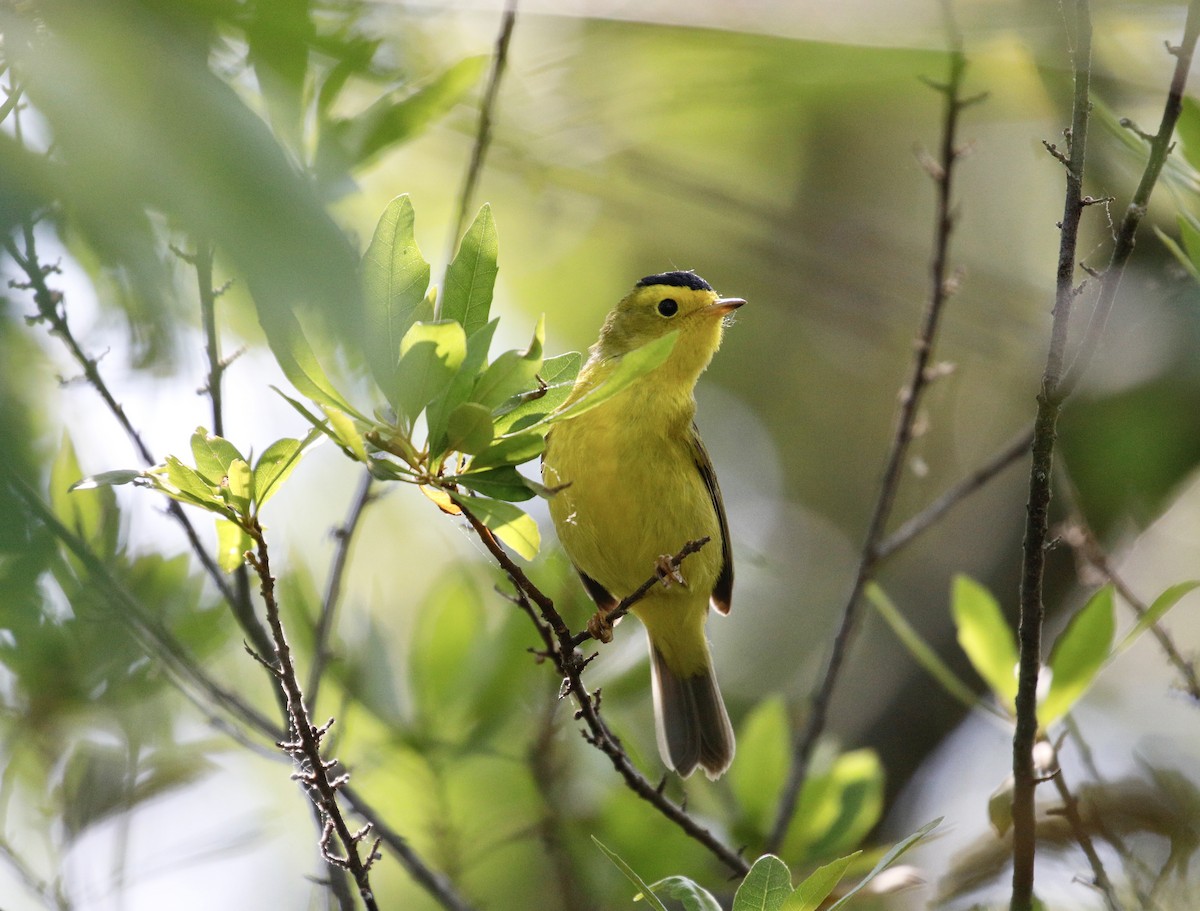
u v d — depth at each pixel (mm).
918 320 17438
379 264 5199
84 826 9664
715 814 11148
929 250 18141
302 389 5133
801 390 19969
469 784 11156
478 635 11047
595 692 8539
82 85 3529
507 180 14367
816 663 17641
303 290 3434
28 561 3947
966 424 19188
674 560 8141
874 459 19516
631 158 15852
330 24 6988
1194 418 10977
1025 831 7406
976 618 9617
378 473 5375
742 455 19547
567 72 10992
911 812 14945
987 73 12281
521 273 16859
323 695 10859
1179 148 8109
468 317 5855
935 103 18484
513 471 5559
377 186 12914
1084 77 6891
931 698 15539
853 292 17422
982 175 18859
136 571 9391
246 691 11555
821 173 18359
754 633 18125
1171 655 9750
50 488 6215
